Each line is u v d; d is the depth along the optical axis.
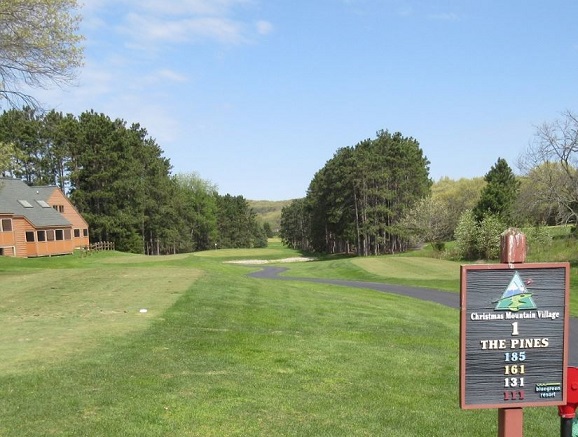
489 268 3.75
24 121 68.06
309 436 5.42
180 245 91.25
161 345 9.39
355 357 9.70
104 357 8.27
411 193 82.75
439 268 40.44
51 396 6.22
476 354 3.77
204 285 19.16
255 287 20.64
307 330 12.51
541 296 3.79
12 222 45.34
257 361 8.74
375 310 17.17
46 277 21.78
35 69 18.86
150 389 6.67
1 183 31.78
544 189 39.88
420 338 12.70
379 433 5.70
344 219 86.00
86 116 71.94
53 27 18.47
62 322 11.59
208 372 7.73
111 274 22.98
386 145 84.12
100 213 67.44
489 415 6.74
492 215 51.41
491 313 3.76
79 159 67.31
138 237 68.88
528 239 42.53
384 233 81.44
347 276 37.91
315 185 99.44
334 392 7.28
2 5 17.28
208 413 5.90
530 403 3.80
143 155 77.56
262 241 144.88
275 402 6.52
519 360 3.79
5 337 9.83
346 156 83.06
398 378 8.45
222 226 126.31
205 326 11.73
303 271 44.66
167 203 80.44
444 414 6.66
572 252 39.97
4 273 23.84
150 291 17.25
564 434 3.93
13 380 6.86
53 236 49.28
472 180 93.00
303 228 124.62
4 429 5.17
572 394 3.84
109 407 5.91
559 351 3.81
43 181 68.06
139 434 5.16
